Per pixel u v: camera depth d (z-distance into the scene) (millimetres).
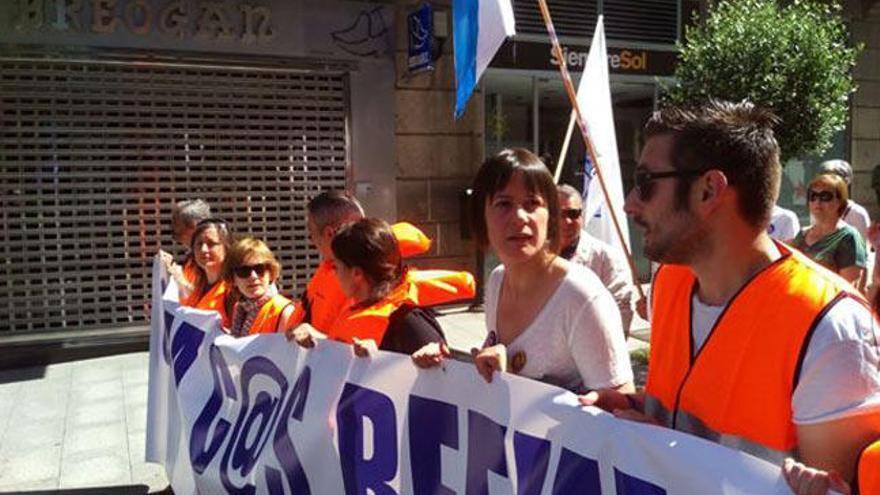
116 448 5027
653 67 10125
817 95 6059
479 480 2049
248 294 3727
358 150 8820
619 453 1675
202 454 3295
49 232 7609
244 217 8352
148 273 7988
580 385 2107
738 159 1538
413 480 2271
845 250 4309
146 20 7770
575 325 2053
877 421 1351
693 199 1569
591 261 3779
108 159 7797
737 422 1513
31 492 4332
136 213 7930
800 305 1437
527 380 1920
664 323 1758
